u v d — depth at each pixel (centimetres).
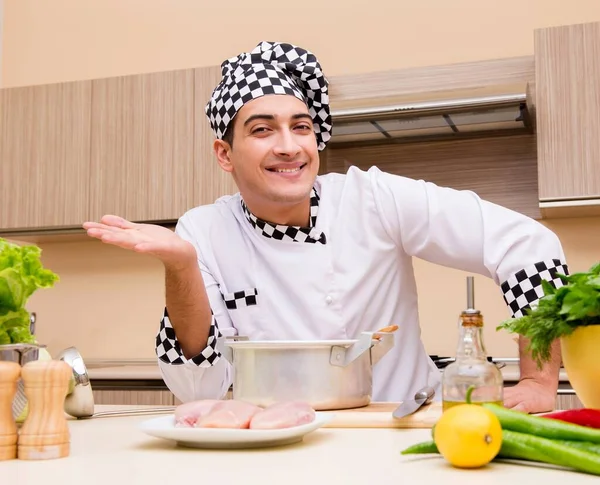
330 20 332
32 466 76
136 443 91
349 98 290
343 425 103
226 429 83
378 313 166
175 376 139
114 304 350
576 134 260
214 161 303
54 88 328
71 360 119
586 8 299
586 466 69
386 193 164
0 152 332
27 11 376
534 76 276
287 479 68
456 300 304
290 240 162
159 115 312
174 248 123
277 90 154
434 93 277
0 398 81
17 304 104
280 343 108
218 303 162
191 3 353
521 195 299
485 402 86
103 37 364
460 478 68
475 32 311
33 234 327
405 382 166
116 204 315
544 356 92
